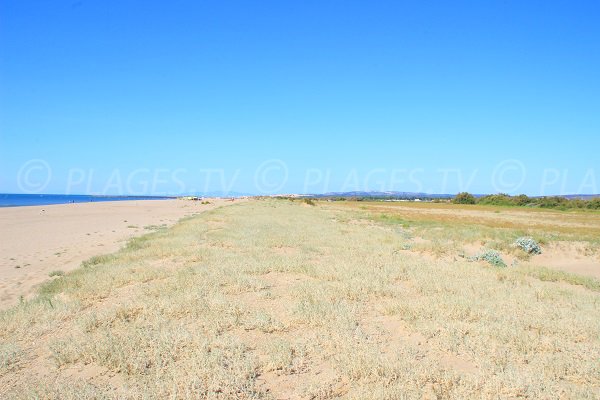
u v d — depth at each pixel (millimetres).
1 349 5754
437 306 7695
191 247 15219
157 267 11375
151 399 4316
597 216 56125
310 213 43375
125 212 49344
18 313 7363
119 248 17406
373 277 10188
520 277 11031
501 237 20984
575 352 5672
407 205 90812
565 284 11188
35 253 16375
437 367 5117
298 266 11297
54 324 6840
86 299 8352
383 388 4516
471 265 13016
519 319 7016
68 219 36781
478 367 5281
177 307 7309
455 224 34094
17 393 4582
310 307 7430
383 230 25969
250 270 10789
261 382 4832
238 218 31812
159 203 83000
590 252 17656
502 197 101188
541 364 5273
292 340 6082
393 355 5480
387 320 7199
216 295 8156
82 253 16312
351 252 14555
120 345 5668
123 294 8773
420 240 20797
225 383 4656
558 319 7160
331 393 4594
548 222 41438
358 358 5219
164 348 5594
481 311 7375
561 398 4496
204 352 5410
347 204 88812
